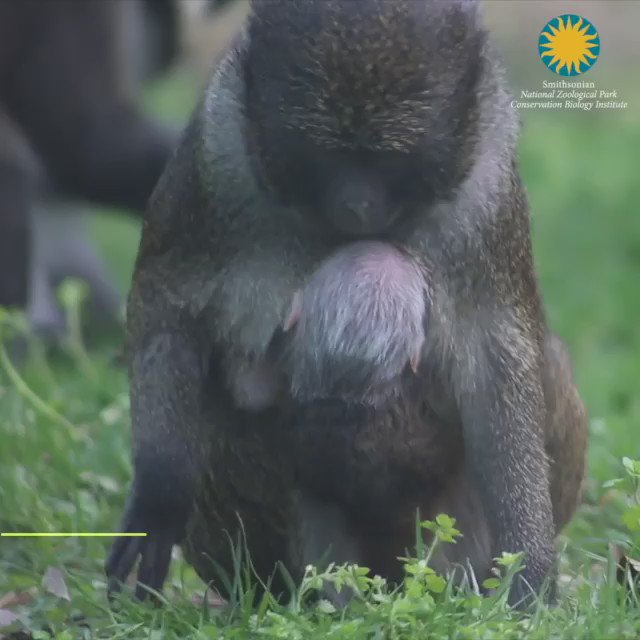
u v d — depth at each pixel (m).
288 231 9.34
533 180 27.58
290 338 9.51
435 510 10.00
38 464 12.57
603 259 22.91
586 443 10.83
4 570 10.52
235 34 9.67
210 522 10.14
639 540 9.73
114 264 24.78
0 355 13.25
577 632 8.27
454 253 9.40
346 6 8.70
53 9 18.45
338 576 8.74
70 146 18.59
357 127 8.57
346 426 9.59
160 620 9.10
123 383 15.46
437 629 8.32
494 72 9.42
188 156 9.58
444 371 9.59
